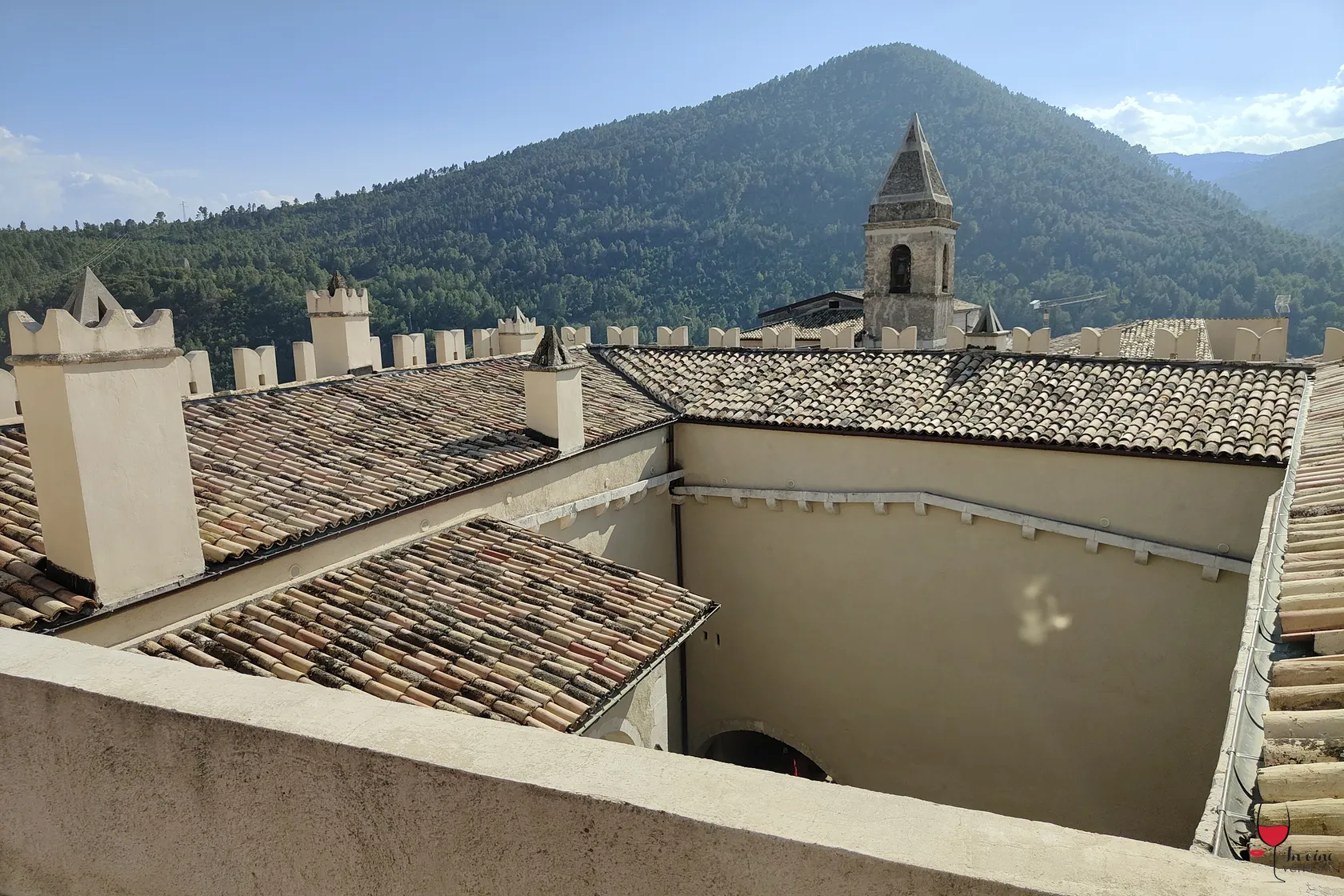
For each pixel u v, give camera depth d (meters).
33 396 8.19
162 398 8.80
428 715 3.18
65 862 3.62
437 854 2.91
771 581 18.97
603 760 2.86
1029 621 16.31
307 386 15.98
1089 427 15.64
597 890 2.69
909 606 17.48
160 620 9.17
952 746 17.38
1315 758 3.94
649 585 13.05
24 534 8.98
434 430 15.12
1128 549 15.13
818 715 18.80
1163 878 2.16
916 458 16.97
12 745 3.60
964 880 2.22
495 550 13.10
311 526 10.80
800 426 17.88
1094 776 16.02
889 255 30.84
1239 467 14.15
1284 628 5.37
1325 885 2.09
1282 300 32.50
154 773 3.35
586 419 17.47
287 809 3.13
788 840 2.40
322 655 9.57
